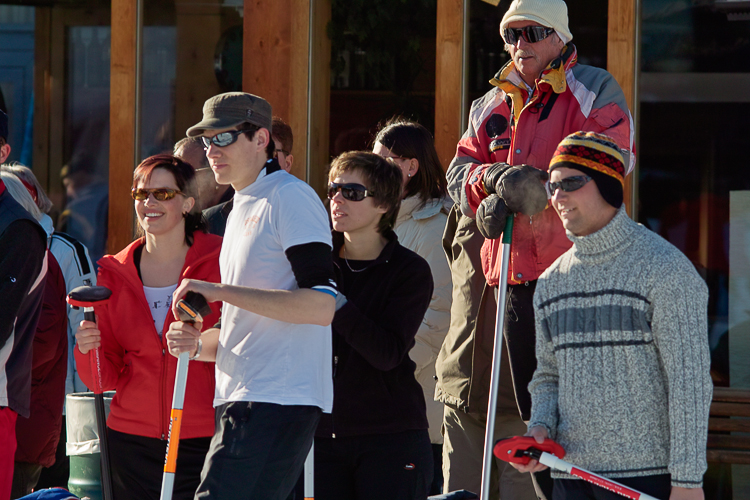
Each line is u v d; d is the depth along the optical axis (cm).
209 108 861
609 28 1627
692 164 1659
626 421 772
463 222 1196
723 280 1653
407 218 1334
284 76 1767
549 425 827
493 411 904
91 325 1006
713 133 1656
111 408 1080
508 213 908
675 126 1661
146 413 1043
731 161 1652
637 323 768
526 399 1016
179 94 1852
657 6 1658
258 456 793
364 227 1009
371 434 974
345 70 1758
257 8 1775
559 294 812
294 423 807
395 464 973
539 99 1042
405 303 984
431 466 1005
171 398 1035
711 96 1653
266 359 812
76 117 1952
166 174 1073
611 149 792
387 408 975
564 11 1037
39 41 1959
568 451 803
